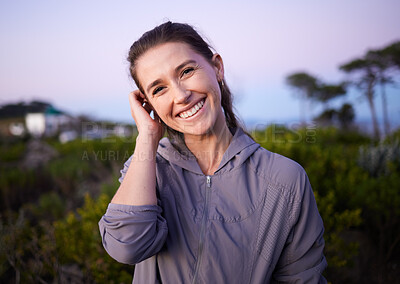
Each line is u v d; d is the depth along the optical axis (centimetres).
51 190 585
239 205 77
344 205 281
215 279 73
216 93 80
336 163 336
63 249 226
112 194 270
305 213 80
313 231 81
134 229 69
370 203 257
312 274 81
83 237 227
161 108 79
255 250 75
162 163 86
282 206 78
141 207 71
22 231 273
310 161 349
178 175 82
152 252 72
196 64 76
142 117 85
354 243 201
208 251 74
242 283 74
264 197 78
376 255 257
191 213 78
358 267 243
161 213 80
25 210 434
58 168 597
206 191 80
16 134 1692
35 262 228
